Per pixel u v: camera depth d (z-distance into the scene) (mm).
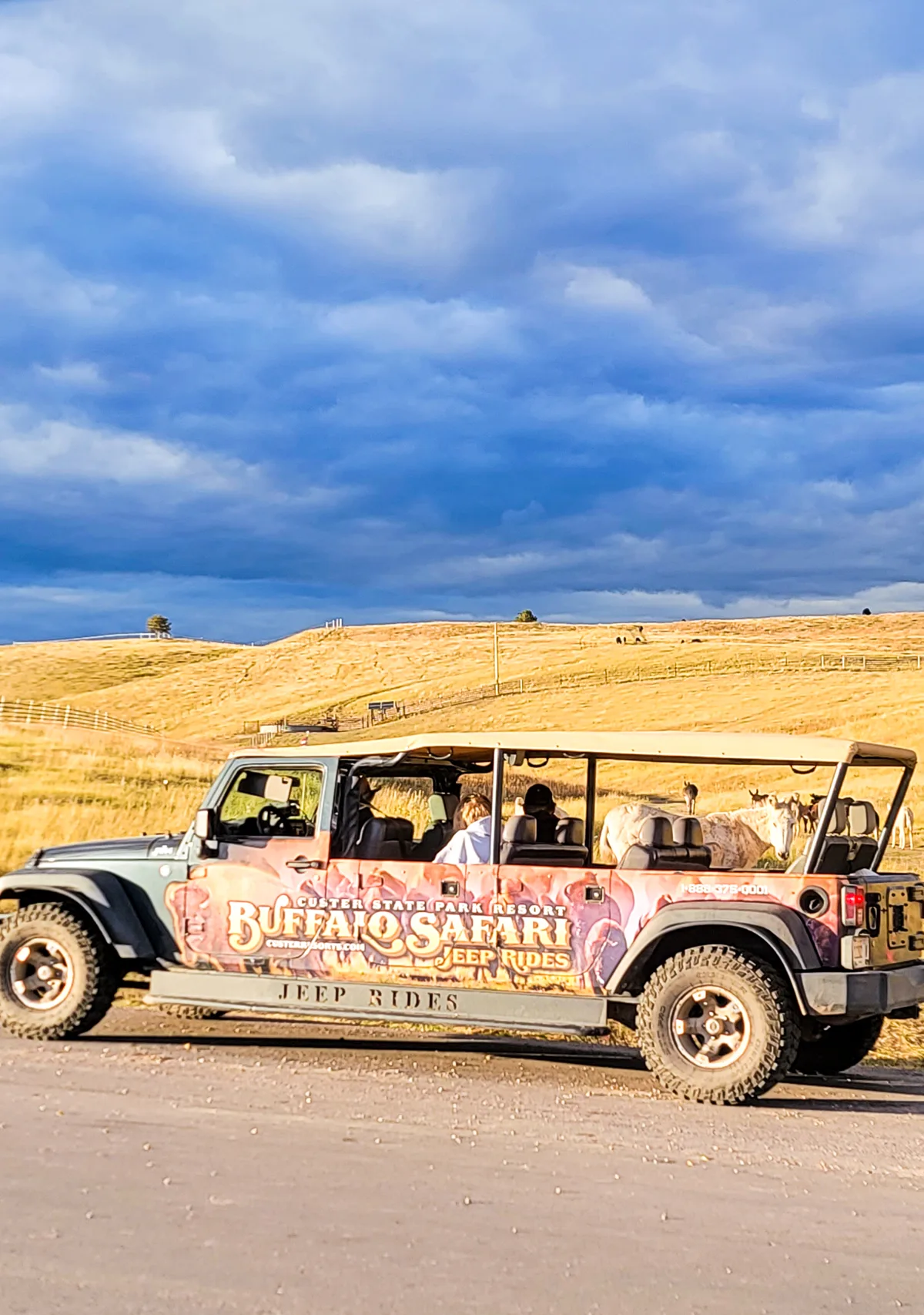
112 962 9195
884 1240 5539
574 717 89000
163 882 9070
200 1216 5473
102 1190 5754
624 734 8688
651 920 8227
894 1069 9812
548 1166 6402
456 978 8516
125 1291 4691
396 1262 5051
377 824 9258
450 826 9664
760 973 8016
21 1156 6230
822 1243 5473
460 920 8523
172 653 185500
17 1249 5051
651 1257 5227
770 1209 5910
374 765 9195
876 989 8008
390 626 180625
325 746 9039
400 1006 8562
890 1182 6418
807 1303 4820
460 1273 4973
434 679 132000
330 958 8711
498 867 8516
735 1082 7938
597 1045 9914
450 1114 7352
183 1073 8148
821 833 8422
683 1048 8078
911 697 81750
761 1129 7395
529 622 185250
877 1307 4812
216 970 8938
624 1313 4672
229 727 121125
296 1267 4957
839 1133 7402
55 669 172500
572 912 8375
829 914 8102
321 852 8812
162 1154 6324
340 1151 6500
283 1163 6250
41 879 9125
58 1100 7320
